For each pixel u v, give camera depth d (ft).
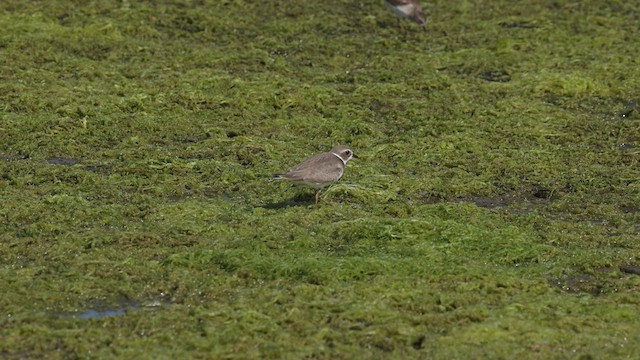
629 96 72.18
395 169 59.36
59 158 59.57
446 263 47.01
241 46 78.18
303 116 66.69
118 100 66.80
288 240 49.08
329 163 53.52
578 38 82.02
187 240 48.85
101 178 56.34
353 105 68.69
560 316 42.50
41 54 74.18
